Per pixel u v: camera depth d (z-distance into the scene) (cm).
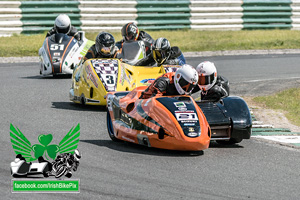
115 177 2062
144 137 2445
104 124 3042
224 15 8219
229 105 2656
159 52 3706
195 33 7850
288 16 8506
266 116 3434
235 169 2241
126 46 4350
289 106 3800
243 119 2592
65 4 7225
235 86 4538
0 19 6856
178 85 2586
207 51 6750
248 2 8362
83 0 7388
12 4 6925
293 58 6450
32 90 4109
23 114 3209
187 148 2350
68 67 4750
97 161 2267
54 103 3628
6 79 4662
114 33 7494
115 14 7538
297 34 8100
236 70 5478
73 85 3634
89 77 3447
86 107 3534
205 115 2588
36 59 6084
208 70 2672
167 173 2139
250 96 4122
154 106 2466
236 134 2586
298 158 2459
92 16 7375
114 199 1830
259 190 1983
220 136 2603
